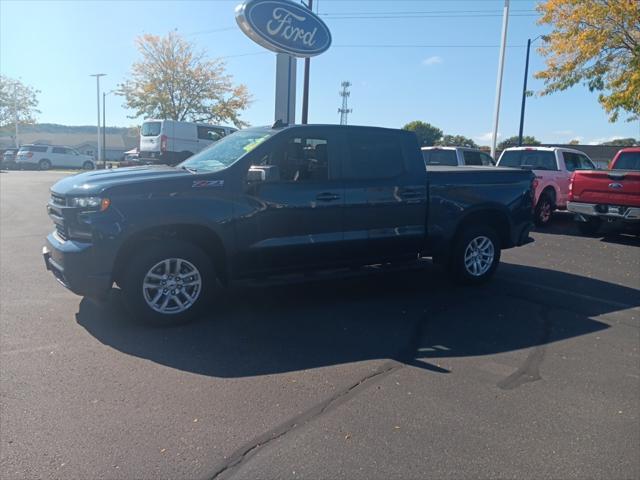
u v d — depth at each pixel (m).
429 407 3.73
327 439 3.29
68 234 4.98
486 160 14.91
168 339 4.88
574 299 6.61
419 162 6.48
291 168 5.67
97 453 3.09
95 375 4.10
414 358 4.61
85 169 41.28
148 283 5.06
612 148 45.84
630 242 10.91
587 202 10.97
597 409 3.78
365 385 4.05
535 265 8.59
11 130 60.78
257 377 4.14
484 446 3.26
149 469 2.96
